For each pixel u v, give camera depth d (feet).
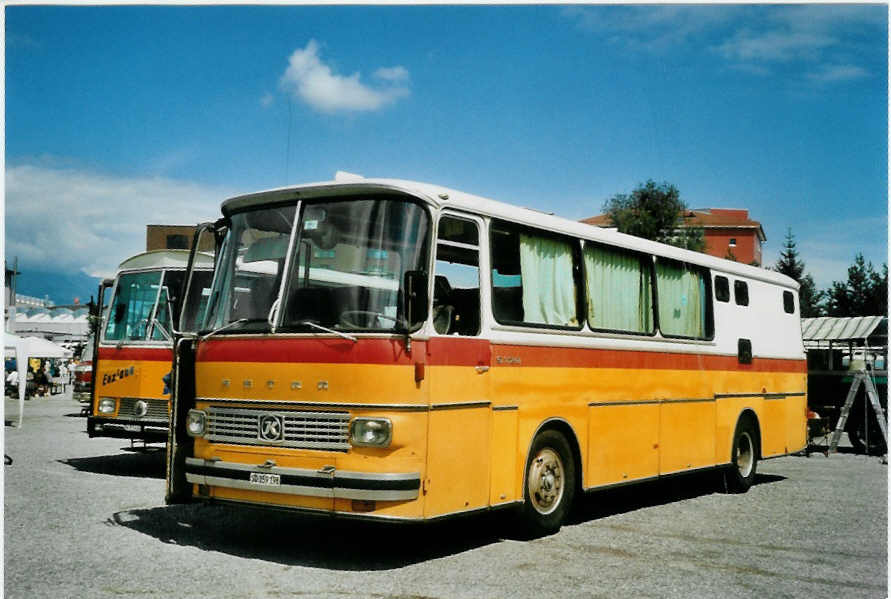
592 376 30.30
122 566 22.40
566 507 28.76
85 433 63.26
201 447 24.82
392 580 21.53
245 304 25.20
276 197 25.55
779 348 45.06
